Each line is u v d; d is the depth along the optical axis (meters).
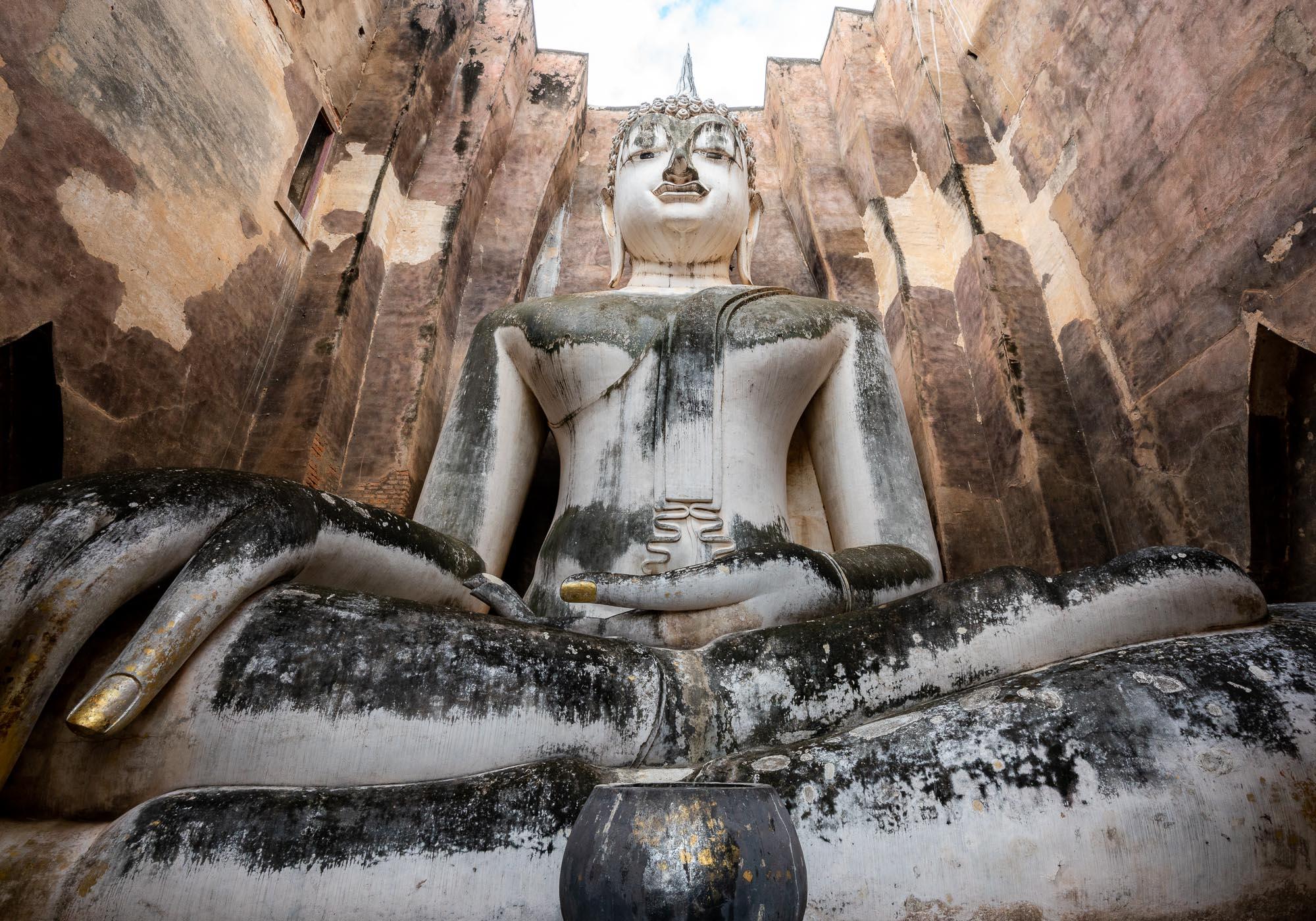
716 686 1.89
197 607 1.56
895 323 5.05
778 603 2.24
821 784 1.51
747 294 3.38
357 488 4.28
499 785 1.52
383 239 5.02
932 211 5.33
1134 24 4.00
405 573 2.21
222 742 1.56
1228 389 3.40
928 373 4.69
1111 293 4.12
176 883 1.36
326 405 4.22
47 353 3.05
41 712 1.59
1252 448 3.30
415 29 5.71
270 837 1.41
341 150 5.13
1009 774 1.48
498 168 5.95
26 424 3.08
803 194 5.87
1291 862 1.39
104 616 1.58
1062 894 1.38
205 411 3.88
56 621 1.51
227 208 4.05
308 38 4.88
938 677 1.85
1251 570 3.27
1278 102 3.24
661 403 3.11
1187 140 3.67
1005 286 4.62
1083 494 4.04
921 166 5.48
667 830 1.08
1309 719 1.50
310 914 1.36
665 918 1.04
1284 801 1.42
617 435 3.11
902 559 2.60
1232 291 3.41
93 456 3.23
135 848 1.39
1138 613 1.88
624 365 3.19
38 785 1.56
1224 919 1.38
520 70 6.23
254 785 1.57
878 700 1.85
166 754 1.55
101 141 3.30
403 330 4.79
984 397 4.58
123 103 3.43
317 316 4.49
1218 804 1.42
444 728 1.64
